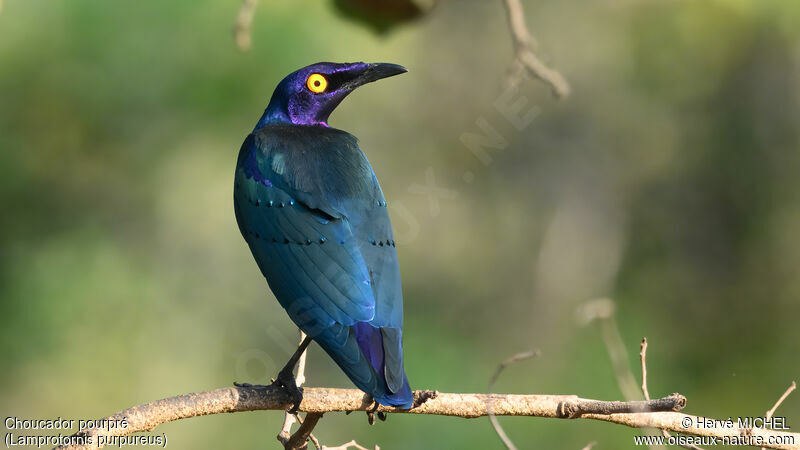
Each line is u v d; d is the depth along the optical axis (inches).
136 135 553.9
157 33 512.1
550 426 509.4
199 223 611.8
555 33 703.7
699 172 662.5
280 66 502.0
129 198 589.9
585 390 576.1
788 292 617.0
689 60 654.5
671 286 651.5
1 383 570.3
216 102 518.3
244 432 594.6
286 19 496.4
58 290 582.2
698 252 653.3
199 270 622.5
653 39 665.0
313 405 261.0
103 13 514.3
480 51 712.4
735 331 613.9
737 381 591.8
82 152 557.3
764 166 637.3
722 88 647.8
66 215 584.7
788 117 626.5
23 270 577.6
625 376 270.5
